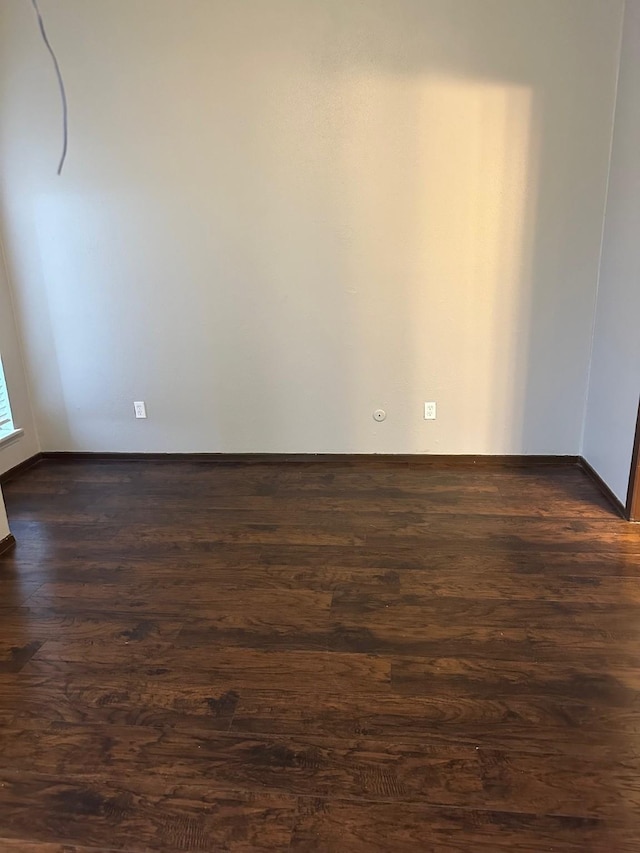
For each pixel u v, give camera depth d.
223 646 2.10
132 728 1.75
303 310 3.61
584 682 1.88
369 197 3.38
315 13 3.14
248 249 3.54
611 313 3.17
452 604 2.30
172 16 3.22
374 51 3.16
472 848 1.38
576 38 3.06
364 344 3.63
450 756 1.62
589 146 3.19
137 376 3.85
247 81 3.27
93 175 3.52
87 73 3.36
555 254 3.37
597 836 1.39
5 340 3.73
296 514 3.12
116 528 3.02
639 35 2.81
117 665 2.02
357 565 2.60
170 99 3.35
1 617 2.30
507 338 3.53
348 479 3.58
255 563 2.64
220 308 3.66
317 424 3.82
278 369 3.74
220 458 3.95
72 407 3.96
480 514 3.05
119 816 1.48
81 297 3.74
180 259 3.60
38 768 1.62
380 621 2.21
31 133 3.49
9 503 3.36
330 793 1.52
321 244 3.49
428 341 3.59
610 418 3.17
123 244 3.61
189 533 2.95
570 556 2.62
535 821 1.43
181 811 1.49
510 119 3.19
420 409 3.71
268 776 1.58
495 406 3.66
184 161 3.44
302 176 3.38
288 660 2.02
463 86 3.17
